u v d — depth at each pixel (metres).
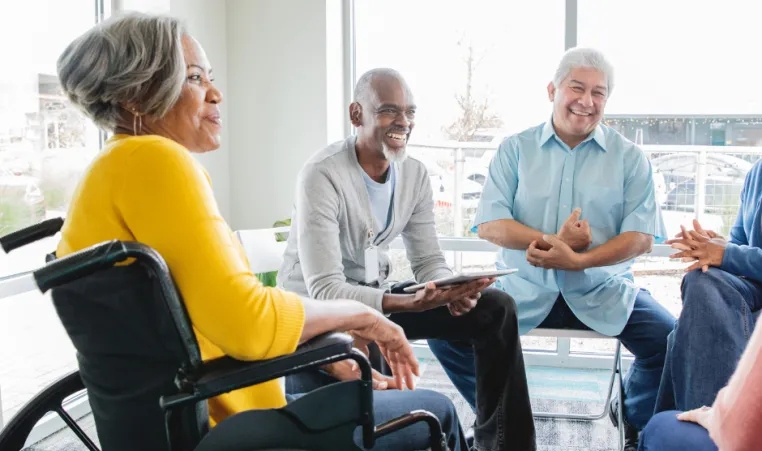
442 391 3.04
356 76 3.52
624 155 2.44
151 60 1.07
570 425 2.65
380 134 1.93
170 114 1.16
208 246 0.97
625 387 2.40
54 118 2.62
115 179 0.98
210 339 0.99
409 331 1.87
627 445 2.36
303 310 1.06
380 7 3.43
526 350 3.45
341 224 1.96
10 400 2.50
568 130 2.39
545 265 2.26
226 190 3.43
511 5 3.28
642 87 3.16
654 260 3.26
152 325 0.95
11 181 2.45
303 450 1.00
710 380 1.91
